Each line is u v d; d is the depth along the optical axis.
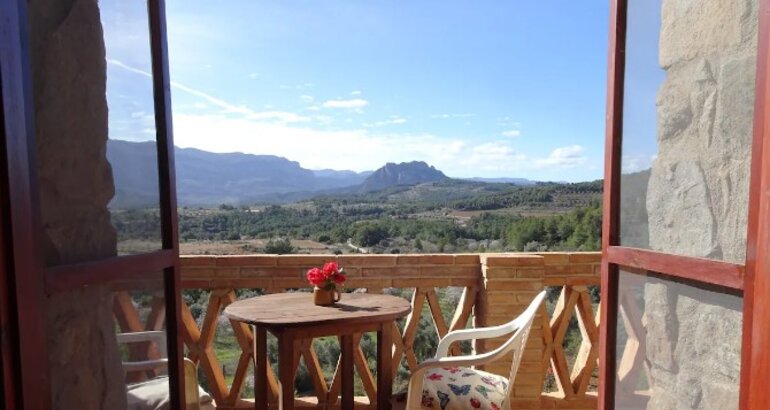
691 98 1.15
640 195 1.32
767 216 0.80
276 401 3.20
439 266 3.34
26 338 0.77
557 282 3.26
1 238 0.71
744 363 0.88
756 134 0.84
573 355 3.42
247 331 3.16
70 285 0.92
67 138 0.98
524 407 3.18
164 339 1.32
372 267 3.31
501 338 3.16
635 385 1.32
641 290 1.29
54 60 0.95
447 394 2.26
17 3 0.78
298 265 3.25
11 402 0.73
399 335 3.30
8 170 0.73
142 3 1.29
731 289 0.98
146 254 1.21
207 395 2.36
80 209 1.01
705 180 1.09
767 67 0.80
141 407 1.21
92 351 1.03
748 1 0.98
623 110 1.39
